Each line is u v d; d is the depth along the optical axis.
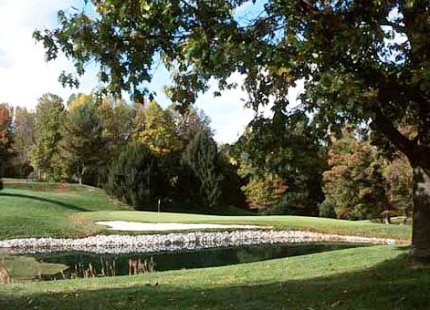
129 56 8.20
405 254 13.10
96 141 67.75
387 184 42.75
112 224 39.41
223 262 25.12
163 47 8.27
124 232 35.28
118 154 65.31
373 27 7.67
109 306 8.86
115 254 28.80
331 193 49.12
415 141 10.40
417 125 10.74
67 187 64.69
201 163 64.50
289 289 10.05
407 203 39.03
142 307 8.72
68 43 8.03
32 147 75.88
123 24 7.91
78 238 33.88
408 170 34.38
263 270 13.59
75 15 8.01
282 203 63.78
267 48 7.16
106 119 74.88
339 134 8.09
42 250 30.31
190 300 9.21
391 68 8.50
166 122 68.50
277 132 8.82
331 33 7.64
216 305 8.70
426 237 10.63
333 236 38.91
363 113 7.37
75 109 69.38
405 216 48.12
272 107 9.16
